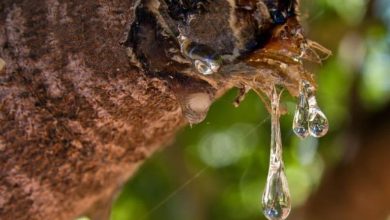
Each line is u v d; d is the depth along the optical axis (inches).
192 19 8.7
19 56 9.5
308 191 21.5
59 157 10.1
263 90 9.2
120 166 10.6
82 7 9.1
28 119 9.7
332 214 19.1
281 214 9.9
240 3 8.7
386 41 20.9
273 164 9.8
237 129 21.3
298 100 9.5
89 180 10.5
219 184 22.0
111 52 9.2
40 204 10.5
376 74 21.8
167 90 9.3
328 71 21.0
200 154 21.3
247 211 22.6
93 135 9.9
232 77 8.9
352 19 20.1
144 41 9.0
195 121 9.1
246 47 8.8
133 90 9.3
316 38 19.5
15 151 9.9
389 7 19.9
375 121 18.6
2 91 9.6
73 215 11.0
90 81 9.4
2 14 9.4
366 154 18.4
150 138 10.2
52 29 9.3
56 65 9.4
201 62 8.7
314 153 21.2
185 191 20.5
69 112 9.7
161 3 8.8
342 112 21.0
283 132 20.7
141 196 20.5
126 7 9.0
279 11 8.9
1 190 10.2
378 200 18.6
